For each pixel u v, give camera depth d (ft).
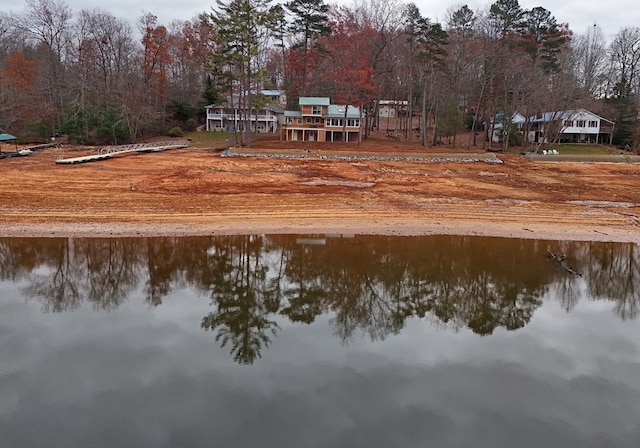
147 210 72.02
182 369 27.50
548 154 150.71
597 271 50.83
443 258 54.39
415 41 168.76
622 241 63.16
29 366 27.53
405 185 96.12
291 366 28.35
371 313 38.73
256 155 126.62
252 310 38.55
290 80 210.18
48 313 36.52
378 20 168.14
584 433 22.06
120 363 28.09
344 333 34.09
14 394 24.48
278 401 24.26
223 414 23.02
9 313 36.29
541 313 39.01
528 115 164.45
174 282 45.39
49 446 20.40
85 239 59.06
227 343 31.53
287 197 82.79
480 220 72.18
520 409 23.98
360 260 53.26
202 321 35.60
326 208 76.69
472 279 47.65
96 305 38.60
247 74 148.05
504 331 34.91
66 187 82.89
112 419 22.41
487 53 161.79
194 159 120.06
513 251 57.82
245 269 49.85
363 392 25.39
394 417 23.04
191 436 21.27
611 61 228.84
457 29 204.33
